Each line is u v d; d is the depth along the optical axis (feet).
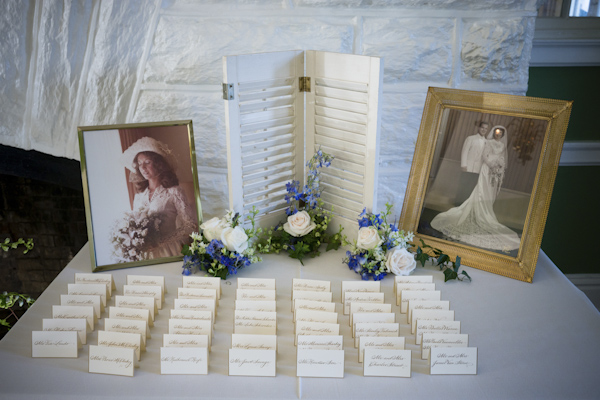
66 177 6.66
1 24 5.61
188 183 5.32
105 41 5.66
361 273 5.00
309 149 5.60
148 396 3.56
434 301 4.33
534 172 4.91
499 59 5.79
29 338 4.15
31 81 5.89
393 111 6.00
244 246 5.02
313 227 5.38
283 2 5.62
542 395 3.57
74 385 3.66
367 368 3.74
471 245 5.24
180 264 5.32
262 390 3.61
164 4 5.58
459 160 5.24
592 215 7.20
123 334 3.91
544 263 5.31
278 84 5.18
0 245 6.70
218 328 4.27
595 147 6.79
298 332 4.03
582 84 6.56
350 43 5.75
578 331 4.27
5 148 6.32
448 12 5.66
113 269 5.16
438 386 3.65
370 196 5.17
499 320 4.41
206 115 5.96
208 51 5.70
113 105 5.92
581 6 6.31
